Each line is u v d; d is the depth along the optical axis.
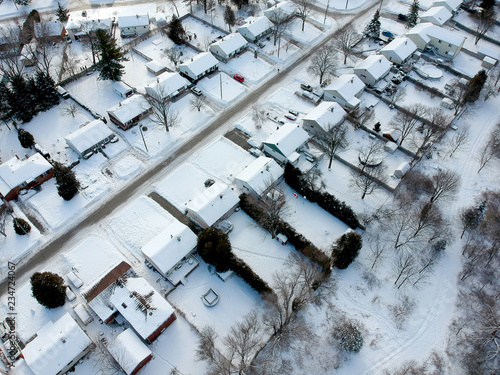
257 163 78.56
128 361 54.50
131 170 82.44
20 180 77.56
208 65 102.25
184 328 60.44
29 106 91.31
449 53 108.12
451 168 81.75
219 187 73.62
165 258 64.50
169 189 79.00
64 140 88.62
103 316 59.41
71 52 113.06
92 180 80.94
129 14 122.50
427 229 70.38
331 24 122.12
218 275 65.81
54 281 61.53
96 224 74.06
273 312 61.50
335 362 56.34
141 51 111.75
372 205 74.88
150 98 95.94
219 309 62.47
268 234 71.25
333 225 72.50
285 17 118.12
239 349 56.97
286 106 95.50
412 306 62.00
